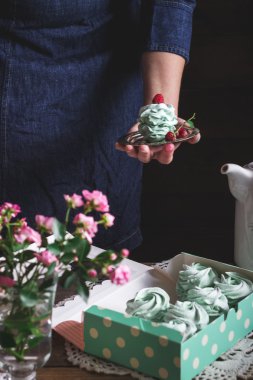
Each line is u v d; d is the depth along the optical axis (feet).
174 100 6.36
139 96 6.94
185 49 6.41
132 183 7.07
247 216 5.67
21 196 6.50
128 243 7.20
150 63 6.37
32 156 6.41
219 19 8.44
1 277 3.45
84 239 3.58
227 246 8.93
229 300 4.62
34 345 3.60
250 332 4.60
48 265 3.43
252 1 8.34
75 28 6.21
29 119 6.30
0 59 6.15
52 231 3.58
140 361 4.04
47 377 4.06
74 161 6.58
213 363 4.20
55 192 6.57
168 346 3.90
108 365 4.15
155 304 4.44
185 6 6.41
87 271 3.53
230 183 5.68
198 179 8.95
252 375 4.07
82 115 6.49
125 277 3.45
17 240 3.51
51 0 5.95
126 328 4.05
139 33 6.59
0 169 6.40
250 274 4.81
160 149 5.48
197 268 4.88
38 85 6.24
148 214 9.15
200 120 8.75
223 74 8.59
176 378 3.92
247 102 8.63
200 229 9.07
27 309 3.51
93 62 6.41
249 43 8.47
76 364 4.17
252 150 8.76
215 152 8.84
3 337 3.55
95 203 3.66
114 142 6.74
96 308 4.24
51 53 6.22
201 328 4.28
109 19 6.39
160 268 5.16
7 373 3.87
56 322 4.55
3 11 6.02
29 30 6.10
